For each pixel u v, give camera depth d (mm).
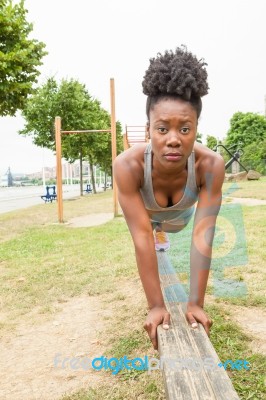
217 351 2961
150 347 3131
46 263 6051
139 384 2678
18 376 2934
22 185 85688
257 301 3904
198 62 1815
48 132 23656
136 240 2080
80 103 23688
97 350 3229
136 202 2146
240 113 56062
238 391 2506
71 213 13828
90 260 6004
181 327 1894
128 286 4672
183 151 1816
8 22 9320
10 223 11281
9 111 10359
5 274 5496
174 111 1771
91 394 2607
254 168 35500
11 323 3867
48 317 3965
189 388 1435
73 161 29688
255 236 6828
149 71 1830
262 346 3064
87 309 4105
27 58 9672
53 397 2650
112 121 11250
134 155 2164
